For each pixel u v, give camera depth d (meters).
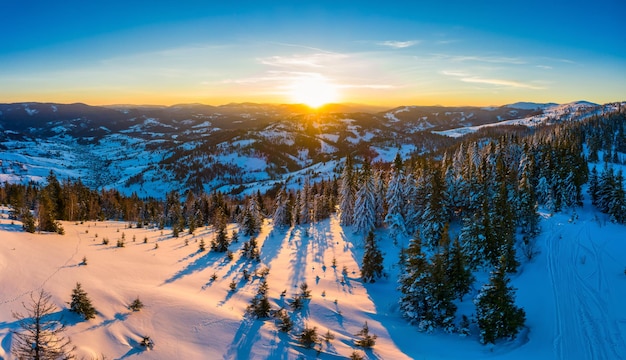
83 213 84.94
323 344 27.72
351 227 67.62
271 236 66.56
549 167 71.00
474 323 32.41
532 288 38.38
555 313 32.81
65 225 63.88
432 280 31.81
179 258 49.22
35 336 17.89
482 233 44.22
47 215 53.06
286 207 74.12
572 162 72.88
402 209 59.62
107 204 105.81
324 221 78.00
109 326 26.98
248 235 67.62
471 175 60.75
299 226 75.19
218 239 55.09
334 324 31.69
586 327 30.19
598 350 27.17
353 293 39.75
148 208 107.31
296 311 33.31
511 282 40.84
